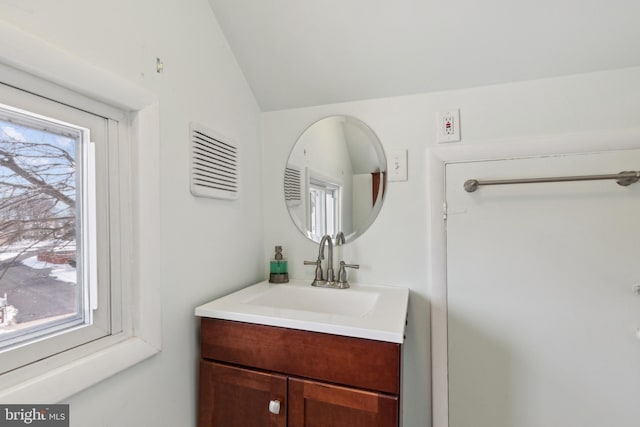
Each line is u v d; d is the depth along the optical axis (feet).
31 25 1.92
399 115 4.31
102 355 2.37
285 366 2.92
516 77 3.77
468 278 3.95
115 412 2.48
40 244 2.14
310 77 4.37
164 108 2.98
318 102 4.67
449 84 4.02
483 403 3.86
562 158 3.64
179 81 3.19
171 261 3.05
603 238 3.50
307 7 3.61
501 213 3.83
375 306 3.36
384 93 4.32
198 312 3.25
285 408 2.90
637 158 3.41
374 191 4.41
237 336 3.10
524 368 3.72
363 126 4.48
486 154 3.89
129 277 2.69
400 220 4.28
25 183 2.06
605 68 3.49
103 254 2.50
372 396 2.63
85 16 2.26
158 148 2.89
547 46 3.45
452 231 4.02
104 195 2.52
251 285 4.47
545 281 3.67
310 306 4.17
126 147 2.69
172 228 3.07
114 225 2.59
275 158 4.92
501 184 3.77
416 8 3.43
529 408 3.70
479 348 3.90
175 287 3.10
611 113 3.50
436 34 3.61
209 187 3.61
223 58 3.99
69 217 2.32
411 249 4.22
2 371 1.87
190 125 3.33
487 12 3.31
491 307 3.86
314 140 4.73
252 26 3.89
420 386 4.10
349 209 4.53
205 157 3.54
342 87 4.40
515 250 3.78
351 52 3.97
